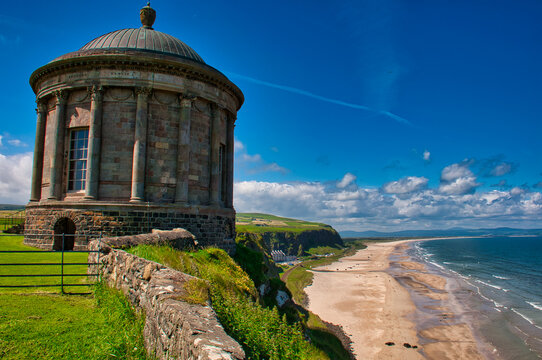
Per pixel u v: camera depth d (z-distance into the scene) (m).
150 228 23.67
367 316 49.88
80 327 10.02
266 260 47.09
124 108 24.39
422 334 42.16
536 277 85.50
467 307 54.06
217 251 21.58
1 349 8.38
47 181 25.38
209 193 27.11
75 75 24.44
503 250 189.75
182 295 8.75
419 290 67.69
